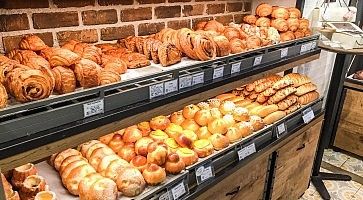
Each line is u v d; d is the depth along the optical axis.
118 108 0.99
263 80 1.95
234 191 1.56
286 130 1.85
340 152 3.04
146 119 1.07
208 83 1.27
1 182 0.77
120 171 1.14
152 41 1.34
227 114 1.62
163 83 1.10
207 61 1.27
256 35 1.67
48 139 0.81
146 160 1.24
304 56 1.85
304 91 2.01
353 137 2.89
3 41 1.18
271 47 1.58
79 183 1.09
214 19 2.01
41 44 1.10
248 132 1.59
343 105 2.87
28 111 0.81
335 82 2.24
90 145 1.29
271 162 1.81
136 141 1.33
